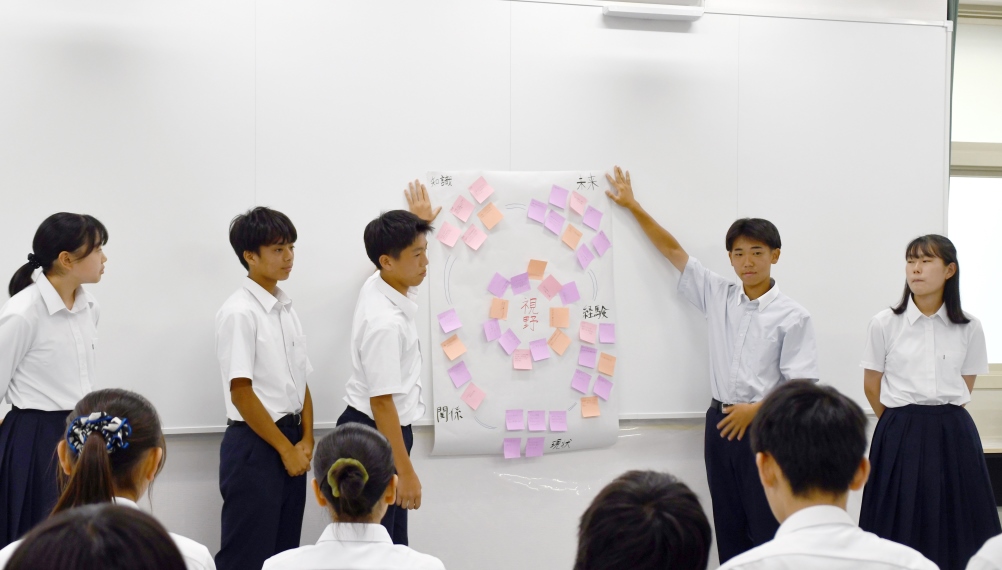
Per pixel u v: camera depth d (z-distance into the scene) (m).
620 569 1.03
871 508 2.79
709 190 3.03
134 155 2.66
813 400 1.28
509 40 2.90
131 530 0.83
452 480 2.86
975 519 2.67
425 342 2.84
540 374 2.89
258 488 2.35
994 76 3.86
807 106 3.09
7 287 2.58
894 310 2.80
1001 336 3.83
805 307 3.08
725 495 2.83
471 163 2.88
